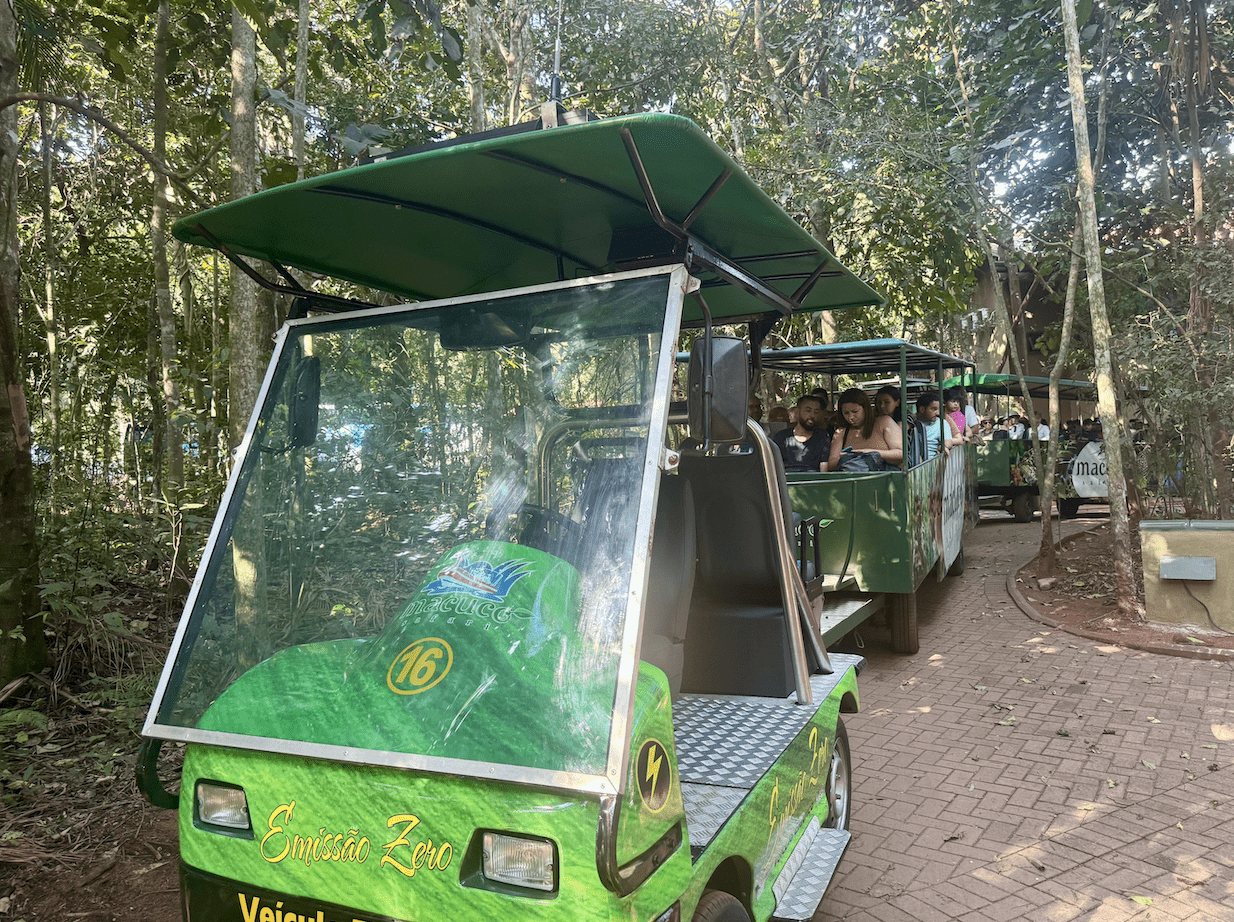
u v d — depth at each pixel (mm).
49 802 4246
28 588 5426
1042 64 9430
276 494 2482
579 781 1688
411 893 1796
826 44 12344
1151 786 4285
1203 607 6895
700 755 2729
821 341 12555
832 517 6633
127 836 3957
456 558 2199
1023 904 3311
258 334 5863
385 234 2932
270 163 5859
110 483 11016
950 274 10445
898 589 6465
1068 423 13750
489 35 9859
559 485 2225
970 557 10992
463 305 2459
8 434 5324
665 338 2158
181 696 2193
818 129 10047
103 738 4957
